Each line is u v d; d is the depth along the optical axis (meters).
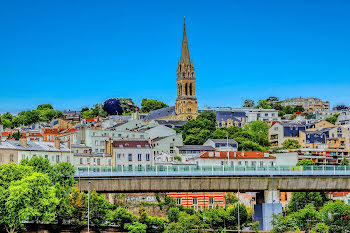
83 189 156.50
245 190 158.25
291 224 144.62
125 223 157.38
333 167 158.25
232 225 161.62
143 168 155.88
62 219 151.88
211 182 156.62
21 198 129.50
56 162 198.12
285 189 158.38
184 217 153.88
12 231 132.75
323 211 146.38
